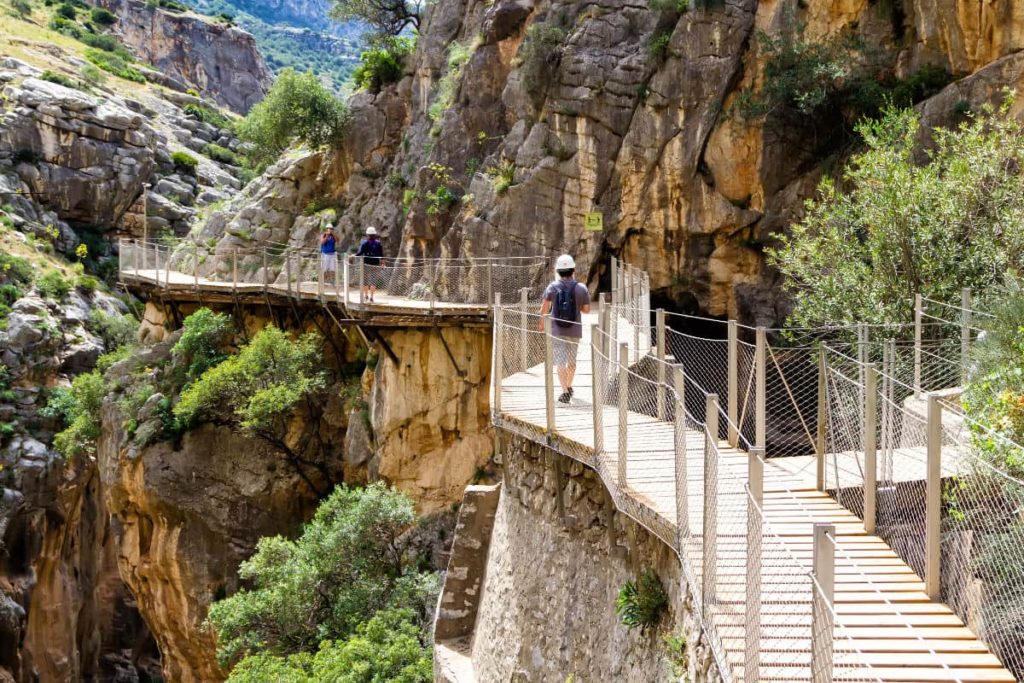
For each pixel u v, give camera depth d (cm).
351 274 2833
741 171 2631
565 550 1138
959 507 763
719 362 1381
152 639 4797
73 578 4428
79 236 6259
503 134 3241
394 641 1895
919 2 2441
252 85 13675
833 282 1709
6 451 4219
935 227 1636
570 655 1077
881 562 797
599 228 2792
